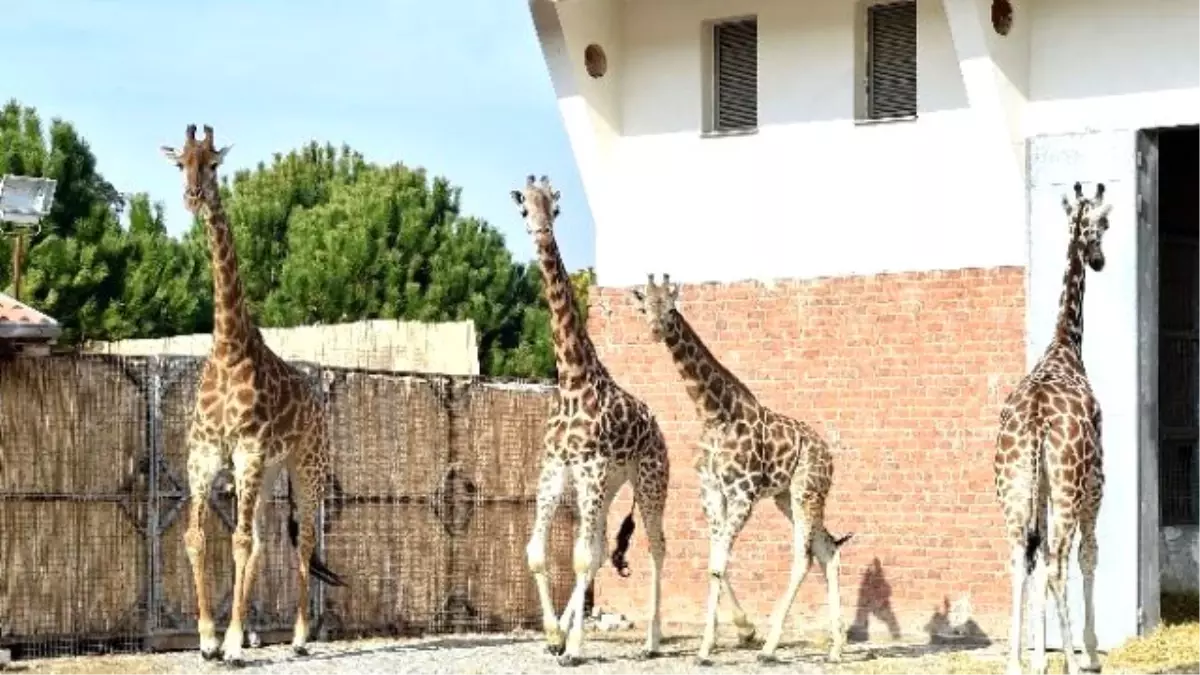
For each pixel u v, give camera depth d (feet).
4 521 51.39
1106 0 55.31
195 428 49.49
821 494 52.39
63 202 111.34
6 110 114.21
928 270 57.88
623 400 51.26
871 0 59.41
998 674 48.29
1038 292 55.36
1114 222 54.24
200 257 127.95
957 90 57.72
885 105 59.57
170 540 54.75
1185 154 63.77
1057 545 44.86
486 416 62.23
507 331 127.03
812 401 59.72
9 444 51.57
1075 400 45.19
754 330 60.85
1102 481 46.44
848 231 59.41
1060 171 55.06
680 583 62.03
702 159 62.18
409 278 123.03
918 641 57.16
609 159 63.67
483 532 61.93
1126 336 54.03
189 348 76.48
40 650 51.85
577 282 125.90
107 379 53.52
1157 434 55.47
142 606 53.98
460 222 126.82
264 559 56.65
